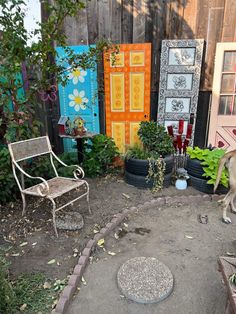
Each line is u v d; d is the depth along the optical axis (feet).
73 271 6.84
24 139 10.41
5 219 9.27
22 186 9.71
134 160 12.08
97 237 8.32
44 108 14.25
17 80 10.47
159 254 7.86
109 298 6.23
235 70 13.16
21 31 9.04
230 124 13.89
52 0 11.35
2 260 5.73
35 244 8.02
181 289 6.51
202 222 9.70
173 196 11.48
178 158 13.48
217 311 5.88
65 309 5.85
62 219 8.93
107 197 11.38
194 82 13.48
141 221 9.78
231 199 9.62
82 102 14.61
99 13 13.14
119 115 14.67
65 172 11.10
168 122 14.35
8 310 5.36
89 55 10.94
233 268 5.13
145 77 13.76
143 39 13.32
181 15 12.74
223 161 9.63
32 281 6.54
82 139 13.62
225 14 12.42
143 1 12.71
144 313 5.84
